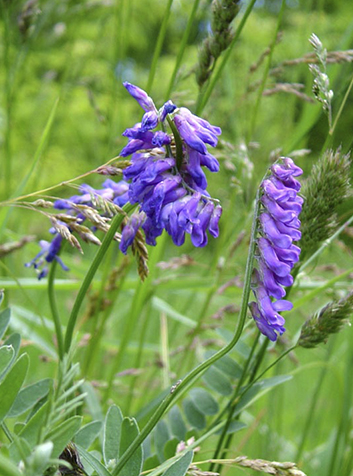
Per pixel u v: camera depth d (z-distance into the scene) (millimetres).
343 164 399
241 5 454
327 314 380
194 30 643
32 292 823
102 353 649
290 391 765
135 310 494
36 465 278
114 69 617
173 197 329
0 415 336
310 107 554
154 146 340
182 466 343
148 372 658
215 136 332
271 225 327
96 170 385
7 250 484
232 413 417
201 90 479
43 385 386
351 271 467
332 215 405
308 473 592
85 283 366
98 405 452
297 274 437
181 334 765
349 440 538
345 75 574
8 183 569
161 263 522
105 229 361
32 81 1164
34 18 572
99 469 334
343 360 754
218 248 559
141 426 439
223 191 707
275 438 595
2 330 391
